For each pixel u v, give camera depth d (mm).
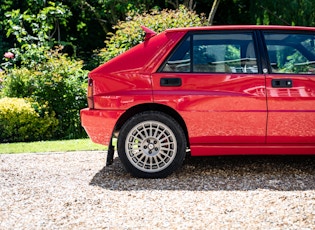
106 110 5992
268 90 5883
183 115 5914
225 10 20047
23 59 11883
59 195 5363
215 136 5934
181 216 4578
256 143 5969
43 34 14422
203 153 6012
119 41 11602
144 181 5863
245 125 5898
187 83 5934
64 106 10961
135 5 17422
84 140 9367
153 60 6016
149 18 11453
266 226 4273
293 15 15297
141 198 5176
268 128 5902
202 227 4289
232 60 5988
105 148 8211
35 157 7539
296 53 6023
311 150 5980
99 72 6074
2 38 18438
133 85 5980
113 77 6031
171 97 5906
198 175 6078
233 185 5582
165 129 5945
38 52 11703
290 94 5879
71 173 6414
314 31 6117
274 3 15672
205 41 6047
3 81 11359
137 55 6078
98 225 4406
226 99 5887
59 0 17688
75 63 11547
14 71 11180
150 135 5961
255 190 5344
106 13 18938
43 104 10812
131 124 5949
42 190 5594
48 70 11195
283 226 4262
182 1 18891
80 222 4500
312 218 4430
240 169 6359
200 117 5910
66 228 4355
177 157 5949
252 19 16844
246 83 5902
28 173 6488
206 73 5953
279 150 5984
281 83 5887
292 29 6113
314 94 5883
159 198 5152
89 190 5535
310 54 6023
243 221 4402
